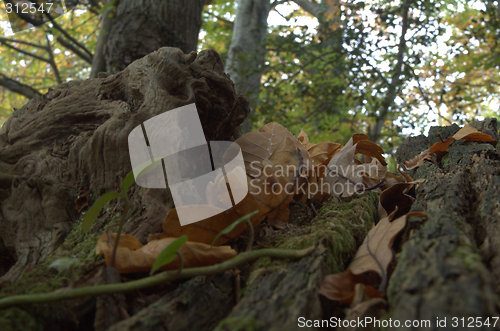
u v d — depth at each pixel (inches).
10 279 39.4
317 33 265.0
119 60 172.1
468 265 25.9
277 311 27.0
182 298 30.0
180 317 28.8
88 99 54.0
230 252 34.7
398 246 35.9
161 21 176.7
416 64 258.1
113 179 44.9
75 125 52.1
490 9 264.5
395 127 261.3
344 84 278.7
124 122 46.2
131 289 28.8
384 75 267.7
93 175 46.4
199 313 29.7
